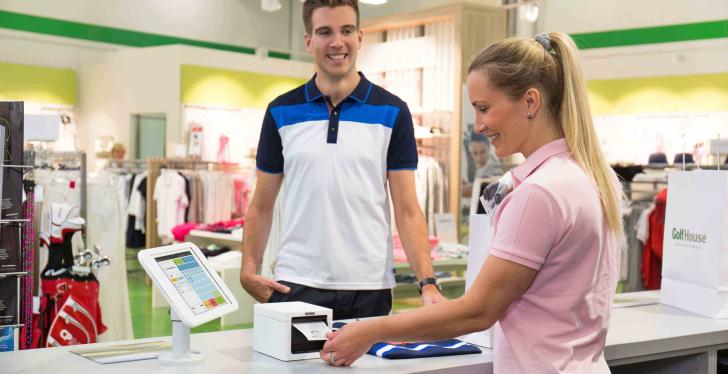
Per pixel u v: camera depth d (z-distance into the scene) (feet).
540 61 5.60
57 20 45.47
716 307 8.92
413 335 5.69
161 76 41.27
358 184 8.70
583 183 5.46
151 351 6.63
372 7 52.21
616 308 9.62
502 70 5.56
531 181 5.43
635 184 32.60
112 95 44.01
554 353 5.53
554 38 5.81
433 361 6.45
